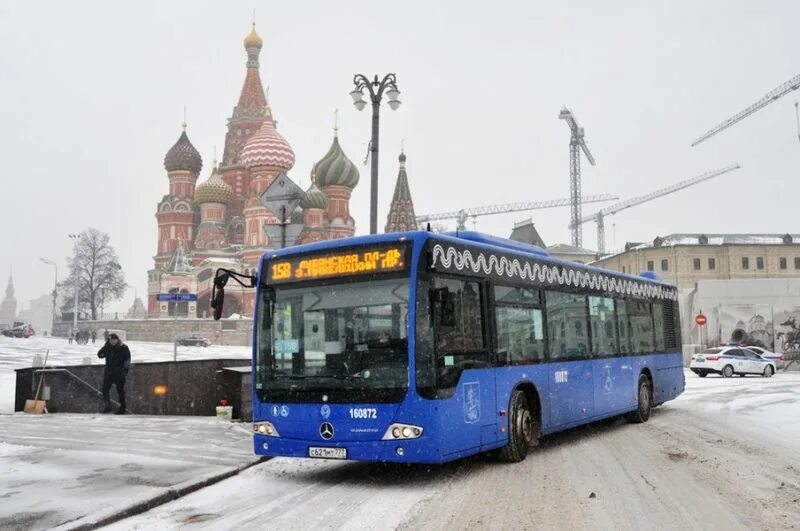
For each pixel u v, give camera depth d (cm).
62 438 1243
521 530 652
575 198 16200
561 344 1196
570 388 1207
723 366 3434
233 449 1127
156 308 9738
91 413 1767
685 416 1648
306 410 884
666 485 850
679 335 1833
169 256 10975
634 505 746
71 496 785
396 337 855
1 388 2400
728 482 865
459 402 896
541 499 779
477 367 948
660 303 1728
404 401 837
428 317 865
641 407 1528
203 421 1487
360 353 868
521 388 1069
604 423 1541
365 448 848
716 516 697
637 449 1147
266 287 948
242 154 10375
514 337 1052
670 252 9325
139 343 7431
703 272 9300
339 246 911
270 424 909
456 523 679
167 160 11288
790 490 817
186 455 1068
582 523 674
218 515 733
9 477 894
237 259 10256
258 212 9856
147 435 1280
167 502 798
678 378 1784
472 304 959
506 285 1048
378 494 823
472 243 982
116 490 816
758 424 1471
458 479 904
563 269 1238
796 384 2775
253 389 931
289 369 907
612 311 1434
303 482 907
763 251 9306
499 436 981
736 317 4375
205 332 8044
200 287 9512
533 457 1078
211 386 1658
